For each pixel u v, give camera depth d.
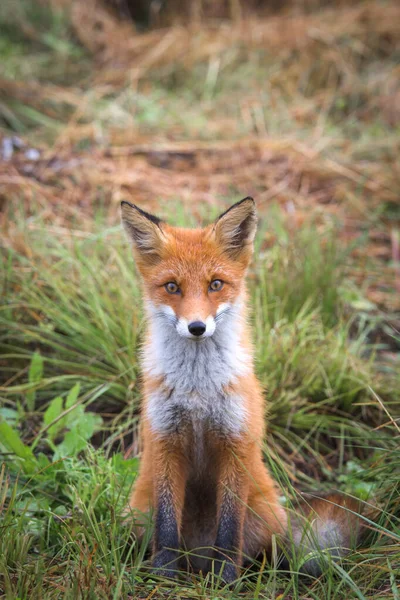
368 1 19.75
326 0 20.19
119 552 6.73
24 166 13.73
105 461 8.00
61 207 12.60
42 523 7.15
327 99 17.14
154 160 14.60
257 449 7.16
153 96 16.81
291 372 9.48
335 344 10.00
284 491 6.94
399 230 13.52
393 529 6.87
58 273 10.77
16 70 17.16
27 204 12.59
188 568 6.98
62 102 16.17
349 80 17.61
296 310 10.43
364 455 9.14
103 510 7.25
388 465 7.42
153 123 15.81
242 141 15.34
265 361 9.45
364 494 7.75
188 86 17.62
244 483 6.91
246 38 18.58
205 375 6.84
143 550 6.61
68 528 6.71
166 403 6.90
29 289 10.44
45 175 13.52
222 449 6.96
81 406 8.74
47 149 14.50
